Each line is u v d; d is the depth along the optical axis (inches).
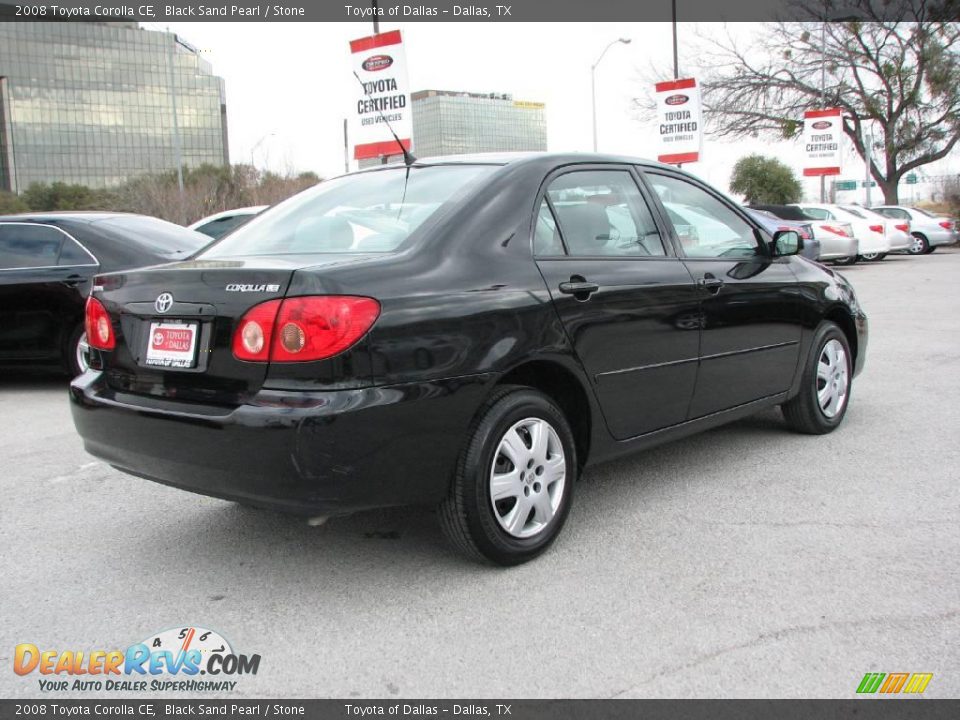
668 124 773.9
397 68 509.0
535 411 135.1
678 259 164.1
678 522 153.9
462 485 126.7
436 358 120.7
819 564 134.2
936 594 123.0
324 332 112.9
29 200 2498.8
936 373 285.4
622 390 149.4
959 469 180.5
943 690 99.7
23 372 291.7
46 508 170.6
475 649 111.3
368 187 155.3
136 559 143.9
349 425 113.0
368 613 122.2
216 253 149.4
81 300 280.5
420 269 124.2
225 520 161.9
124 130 4426.7
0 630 119.8
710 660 107.1
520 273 134.3
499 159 151.1
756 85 1422.2
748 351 178.4
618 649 110.3
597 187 156.6
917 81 1357.0
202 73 3828.7
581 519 156.8
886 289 597.9
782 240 183.9
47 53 4247.0
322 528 156.2
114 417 130.3
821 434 209.5
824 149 1112.2
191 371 122.8
